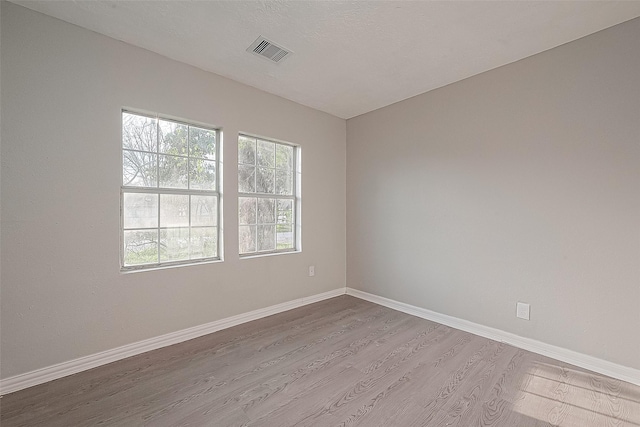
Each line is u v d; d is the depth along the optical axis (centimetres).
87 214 217
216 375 209
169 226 264
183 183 273
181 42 233
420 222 326
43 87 199
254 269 315
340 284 407
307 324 303
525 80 250
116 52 228
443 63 263
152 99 245
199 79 272
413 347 253
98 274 221
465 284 289
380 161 367
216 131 294
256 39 230
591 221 219
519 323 255
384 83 301
